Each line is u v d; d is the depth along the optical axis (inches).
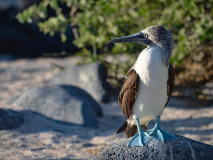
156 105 206.1
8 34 1072.2
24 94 383.9
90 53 522.0
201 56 513.3
